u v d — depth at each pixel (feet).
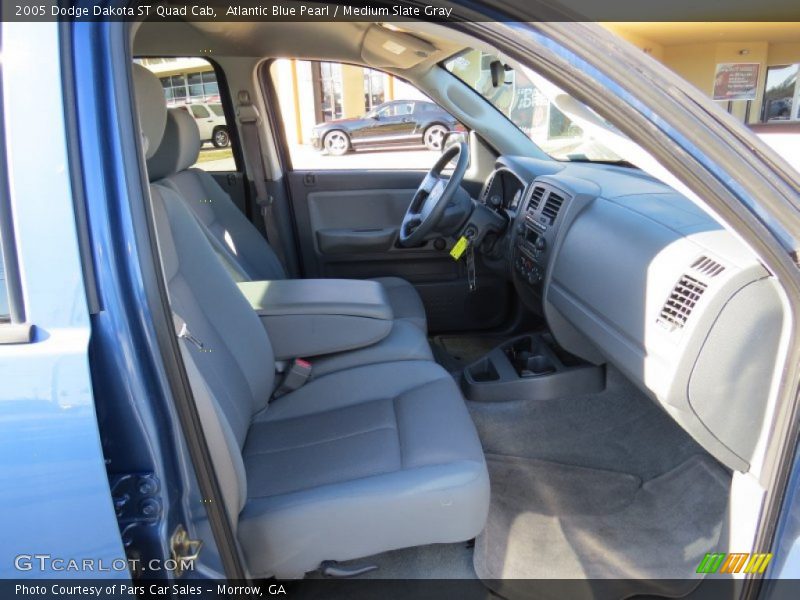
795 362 3.28
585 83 3.00
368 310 5.93
